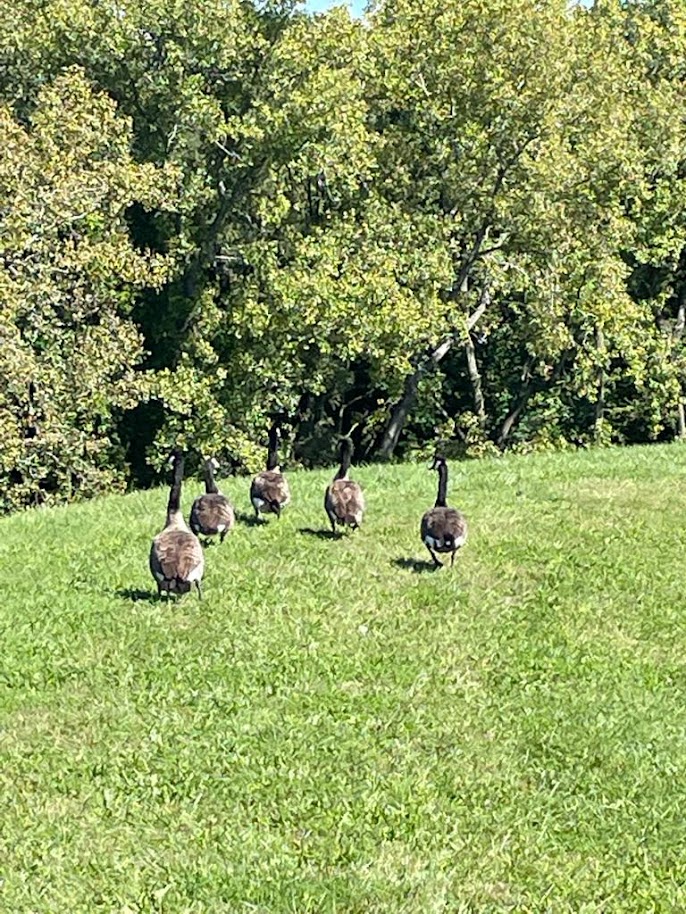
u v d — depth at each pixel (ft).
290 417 150.10
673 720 44.34
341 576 60.39
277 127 119.34
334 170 121.60
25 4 128.67
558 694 46.52
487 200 126.82
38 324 114.21
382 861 34.09
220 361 134.92
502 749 41.57
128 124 118.93
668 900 32.58
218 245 140.56
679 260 155.43
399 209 127.65
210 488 67.21
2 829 36.22
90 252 114.21
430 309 121.49
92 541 70.28
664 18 144.87
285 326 121.70
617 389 162.81
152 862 34.12
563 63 119.85
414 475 88.63
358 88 120.78
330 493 66.64
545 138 123.03
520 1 117.91
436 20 121.08
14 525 77.00
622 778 39.70
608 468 90.33
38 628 53.67
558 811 37.55
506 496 79.71
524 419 161.07
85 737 42.57
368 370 146.10
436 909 31.65
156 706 45.09
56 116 114.42
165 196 120.47
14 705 45.60
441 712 44.47
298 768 39.81
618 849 35.35
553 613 55.93
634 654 51.03
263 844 35.04
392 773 39.58
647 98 134.62
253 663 49.08
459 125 123.65
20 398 117.80
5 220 107.96
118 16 125.39
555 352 137.69
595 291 128.77
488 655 50.37
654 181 143.02
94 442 124.16
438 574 60.95
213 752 41.04
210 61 124.16
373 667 48.75
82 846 35.09
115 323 122.01
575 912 31.96
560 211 125.59
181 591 54.85
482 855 34.63
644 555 65.16
